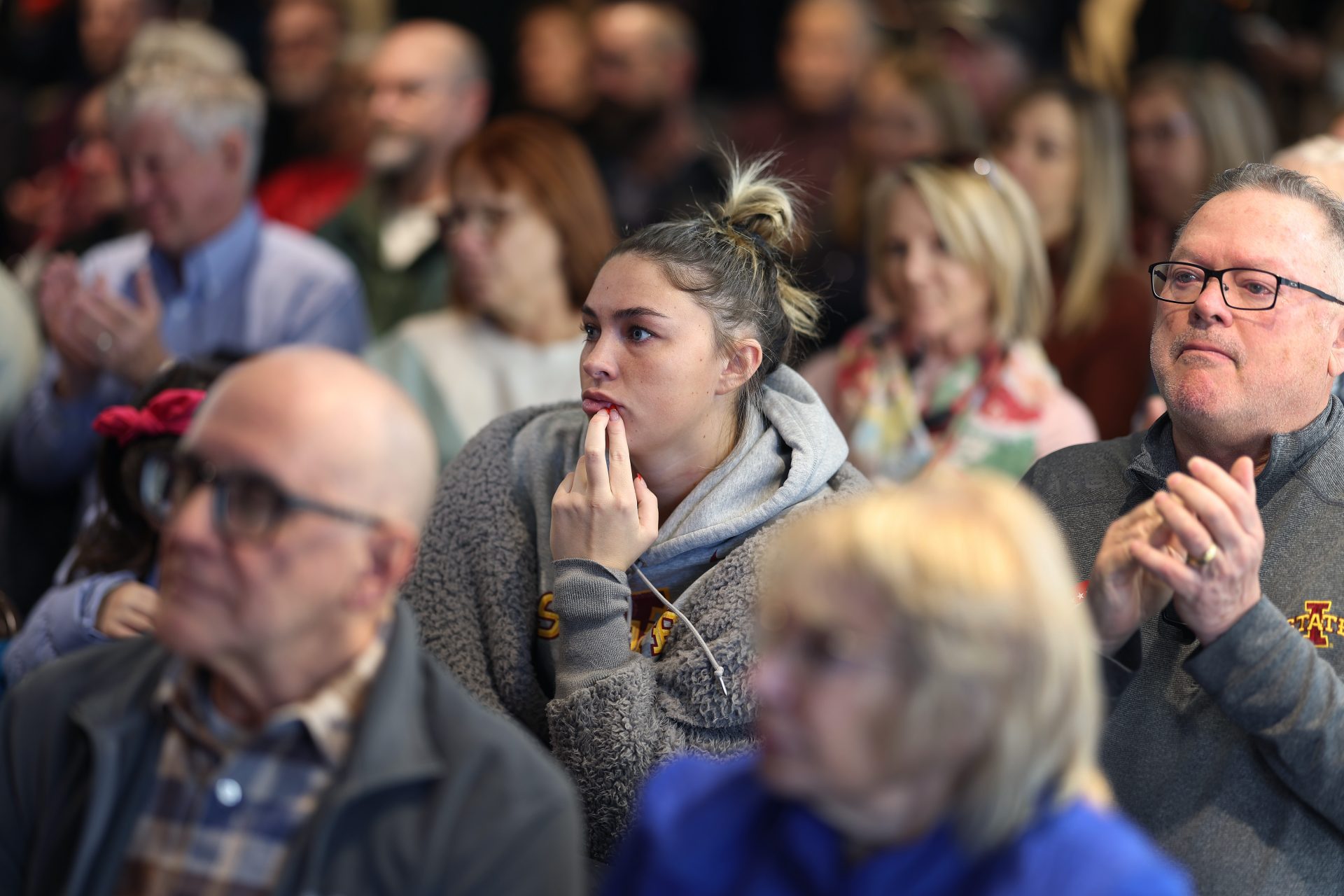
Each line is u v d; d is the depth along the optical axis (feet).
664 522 20.63
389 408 13.89
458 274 32.60
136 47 37.42
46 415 29.99
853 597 11.18
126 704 14.46
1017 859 11.41
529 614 20.67
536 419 22.16
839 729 11.21
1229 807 17.17
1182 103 35.45
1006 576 11.09
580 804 18.76
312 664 13.84
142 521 21.72
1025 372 30.01
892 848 11.69
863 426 30.73
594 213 32.01
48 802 14.33
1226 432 18.37
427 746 13.85
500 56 54.49
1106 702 16.40
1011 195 30.45
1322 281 18.28
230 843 13.66
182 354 32.91
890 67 40.32
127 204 38.01
